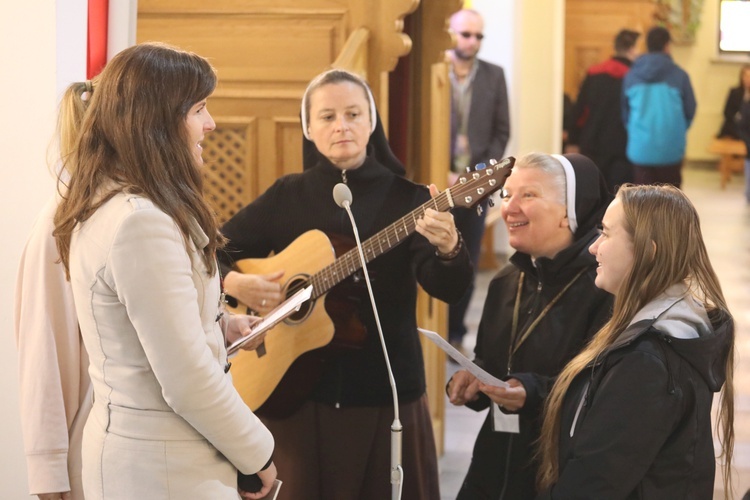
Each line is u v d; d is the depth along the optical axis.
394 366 2.66
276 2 3.51
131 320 1.72
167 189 1.76
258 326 2.20
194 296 1.76
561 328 2.40
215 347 1.85
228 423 1.78
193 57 1.84
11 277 2.48
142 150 1.75
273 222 2.76
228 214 3.58
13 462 2.52
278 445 2.66
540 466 2.13
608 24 11.77
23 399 2.03
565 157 2.48
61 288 2.03
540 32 9.05
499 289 2.59
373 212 2.66
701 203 12.02
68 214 1.77
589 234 2.43
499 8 9.07
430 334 2.17
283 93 3.49
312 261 2.62
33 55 2.40
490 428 2.50
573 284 2.41
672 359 1.86
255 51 3.53
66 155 1.95
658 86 8.34
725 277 8.00
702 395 1.88
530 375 2.32
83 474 1.84
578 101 8.70
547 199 2.39
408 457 2.67
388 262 2.63
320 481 2.66
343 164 2.67
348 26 3.46
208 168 3.56
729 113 13.49
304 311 2.62
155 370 1.72
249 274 2.67
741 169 14.66
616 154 8.62
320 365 2.60
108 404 1.79
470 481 2.51
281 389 2.62
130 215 1.71
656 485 1.87
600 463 1.84
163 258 1.71
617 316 1.97
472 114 6.44
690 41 14.88
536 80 9.13
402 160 3.92
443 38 3.87
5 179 2.45
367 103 2.67
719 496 3.72
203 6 3.52
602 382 1.90
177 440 1.78
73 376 2.05
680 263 1.95
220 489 1.82
